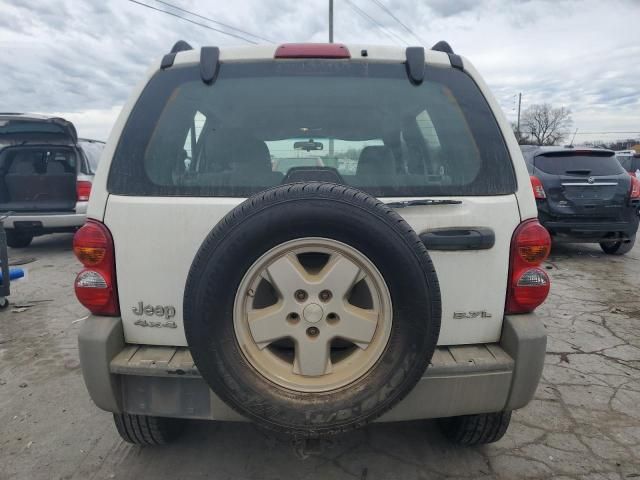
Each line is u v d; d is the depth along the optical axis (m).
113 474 2.48
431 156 2.16
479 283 2.02
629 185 7.21
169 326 2.01
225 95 2.20
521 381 2.02
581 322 4.73
